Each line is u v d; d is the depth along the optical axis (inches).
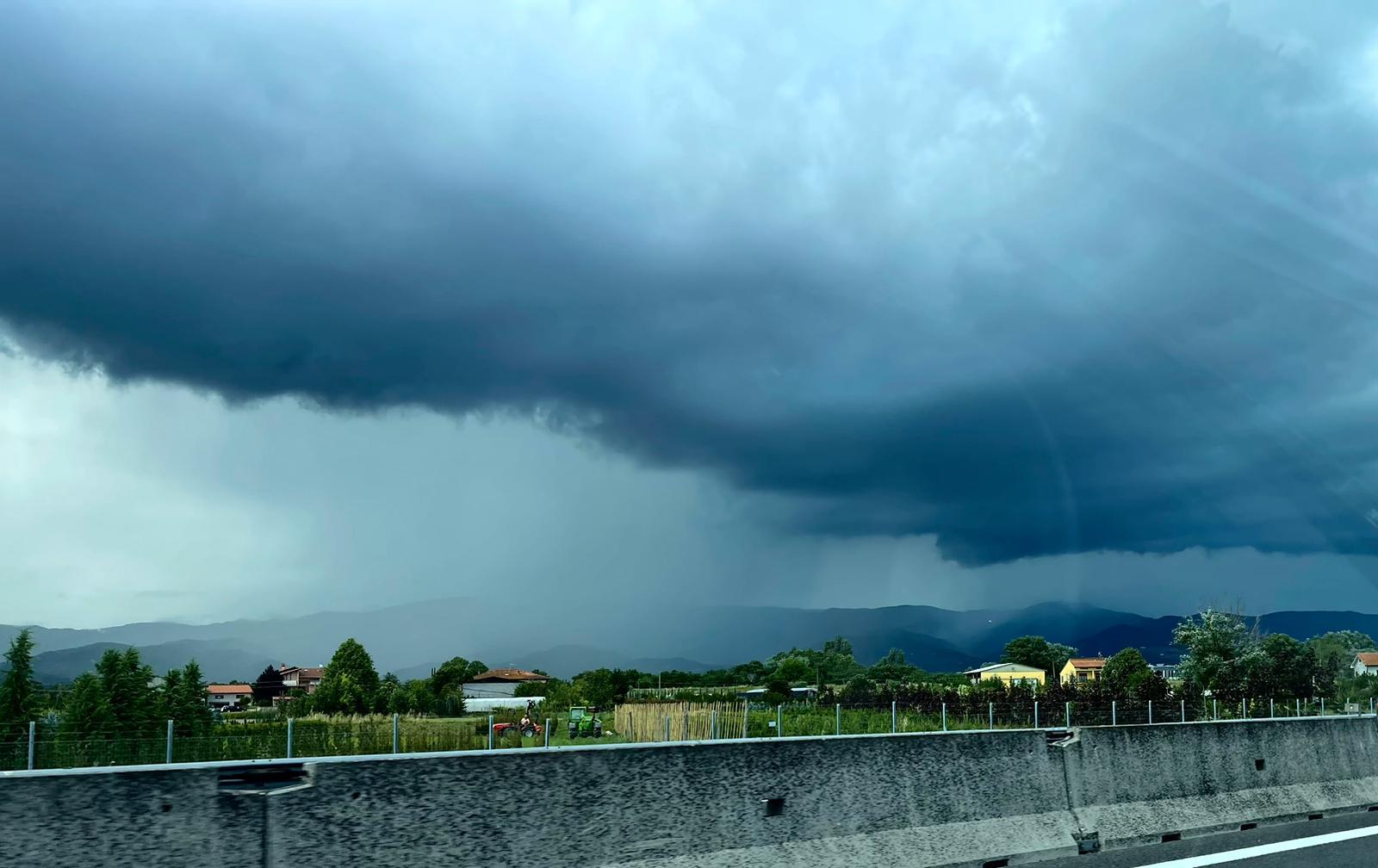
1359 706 2390.5
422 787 217.5
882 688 2412.6
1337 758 475.5
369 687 4222.4
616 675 3978.8
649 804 252.7
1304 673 2635.3
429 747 1152.2
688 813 259.4
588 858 239.3
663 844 253.0
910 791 310.5
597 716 1963.6
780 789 279.7
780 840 275.7
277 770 203.8
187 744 952.9
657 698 2386.8
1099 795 368.2
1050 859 333.7
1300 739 459.8
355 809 207.9
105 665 1248.8
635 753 252.7
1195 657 2701.8
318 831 202.5
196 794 189.8
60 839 173.9
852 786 296.2
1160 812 384.8
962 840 317.4
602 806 244.2
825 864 280.7
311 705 3075.8
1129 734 386.6
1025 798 343.0
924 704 1669.5
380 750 1085.8
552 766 237.9
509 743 1332.4
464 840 221.0
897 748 310.8
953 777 323.9
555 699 2957.7
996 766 337.7
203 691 1343.5
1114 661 3358.8
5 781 170.7
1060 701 1683.1
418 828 215.2
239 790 195.5
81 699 1188.5
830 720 1568.7
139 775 184.2
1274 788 437.7
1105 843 358.3
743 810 270.5
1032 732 354.0
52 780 175.0
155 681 1342.3
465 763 224.5
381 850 209.3
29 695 1207.6
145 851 182.2
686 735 1546.5
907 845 302.2
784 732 1444.4
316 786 204.2
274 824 197.5
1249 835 391.9
